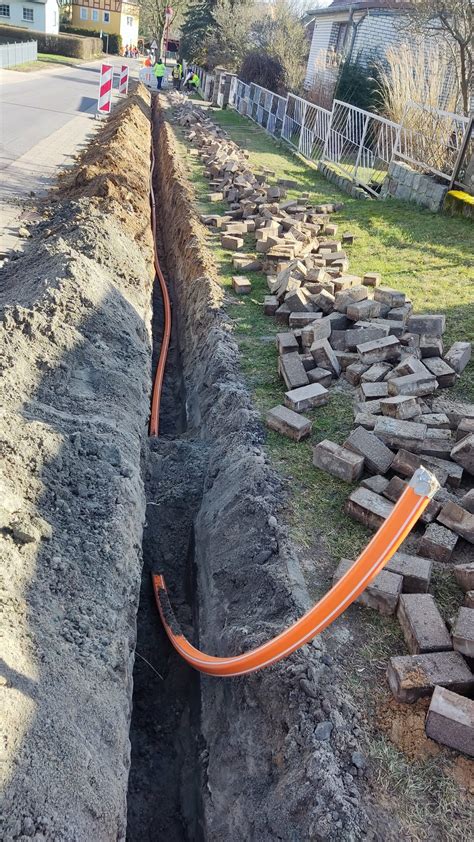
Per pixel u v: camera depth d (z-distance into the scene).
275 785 3.25
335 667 3.51
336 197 13.27
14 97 22.58
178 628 4.73
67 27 60.53
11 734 2.68
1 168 12.95
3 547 3.42
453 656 3.36
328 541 4.42
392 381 5.57
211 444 6.02
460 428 4.95
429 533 4.23
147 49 73.56
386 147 14.26
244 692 3.81
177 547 5.54
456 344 6.30
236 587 4.41
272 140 20.59
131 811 3.94
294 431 5.42
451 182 11.46
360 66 19.61
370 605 3.87
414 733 3.18
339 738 3.14
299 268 7.92
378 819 2.85
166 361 8.45
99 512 4.20
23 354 5.00
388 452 4.94
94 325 6.01
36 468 4.02
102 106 21.02
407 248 9.72
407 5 15.56
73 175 12.31
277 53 27.98
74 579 3.69
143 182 12.38
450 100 13.70
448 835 2.81
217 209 11.82
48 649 3.21
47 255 7.00
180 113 24.34
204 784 3.84
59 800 2.69
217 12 35.22
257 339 7.14
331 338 6.59
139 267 8.26
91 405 5.16
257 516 4.64
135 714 4.47
